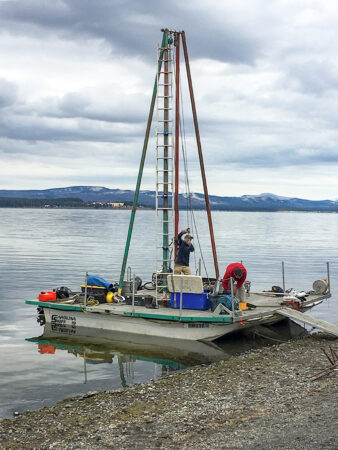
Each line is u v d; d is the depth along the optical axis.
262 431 8.72
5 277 34.19
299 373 12.59
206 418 9.70
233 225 147.50
